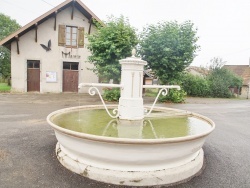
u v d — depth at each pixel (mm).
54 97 14578
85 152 3000
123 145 2740
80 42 17766
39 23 16641
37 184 2938
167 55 13445
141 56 13891
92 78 18266
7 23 31109
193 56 14227
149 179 2889
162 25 13930
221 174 3482
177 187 2965
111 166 2961
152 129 3727
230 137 6027
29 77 17391
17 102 11789
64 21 17344
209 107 13922
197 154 3666
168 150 2881
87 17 17547
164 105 13430
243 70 37750
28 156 3869
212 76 27234
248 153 4645
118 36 12688
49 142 4707
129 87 4125
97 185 2898
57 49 17469
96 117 4582
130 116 4117
